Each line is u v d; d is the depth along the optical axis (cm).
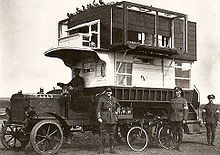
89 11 1424
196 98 1552
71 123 1114
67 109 1114
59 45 1417
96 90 1309
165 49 1337
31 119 1052
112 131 1113
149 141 1323
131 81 1370
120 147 1262
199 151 1191
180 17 1484
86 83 1394
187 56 1544
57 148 1043
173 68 1509
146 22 1409
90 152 1118
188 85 1559
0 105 1923
